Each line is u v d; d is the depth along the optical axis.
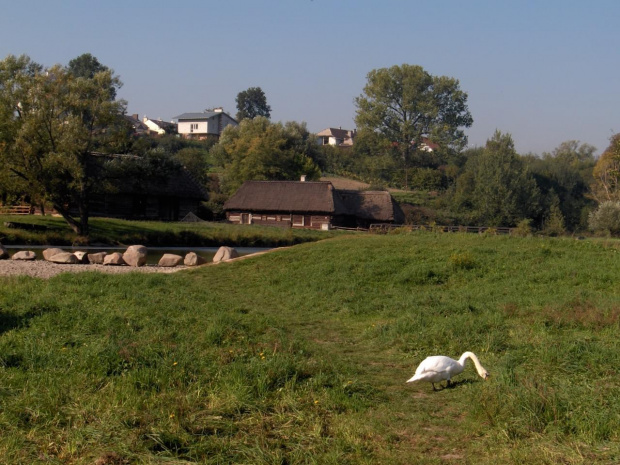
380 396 9.60
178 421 7.80
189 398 8.58
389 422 8.37
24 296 15.70
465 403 9.05
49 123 40.91
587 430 7.55
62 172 42.16
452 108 104.12
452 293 19.41
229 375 9.55
